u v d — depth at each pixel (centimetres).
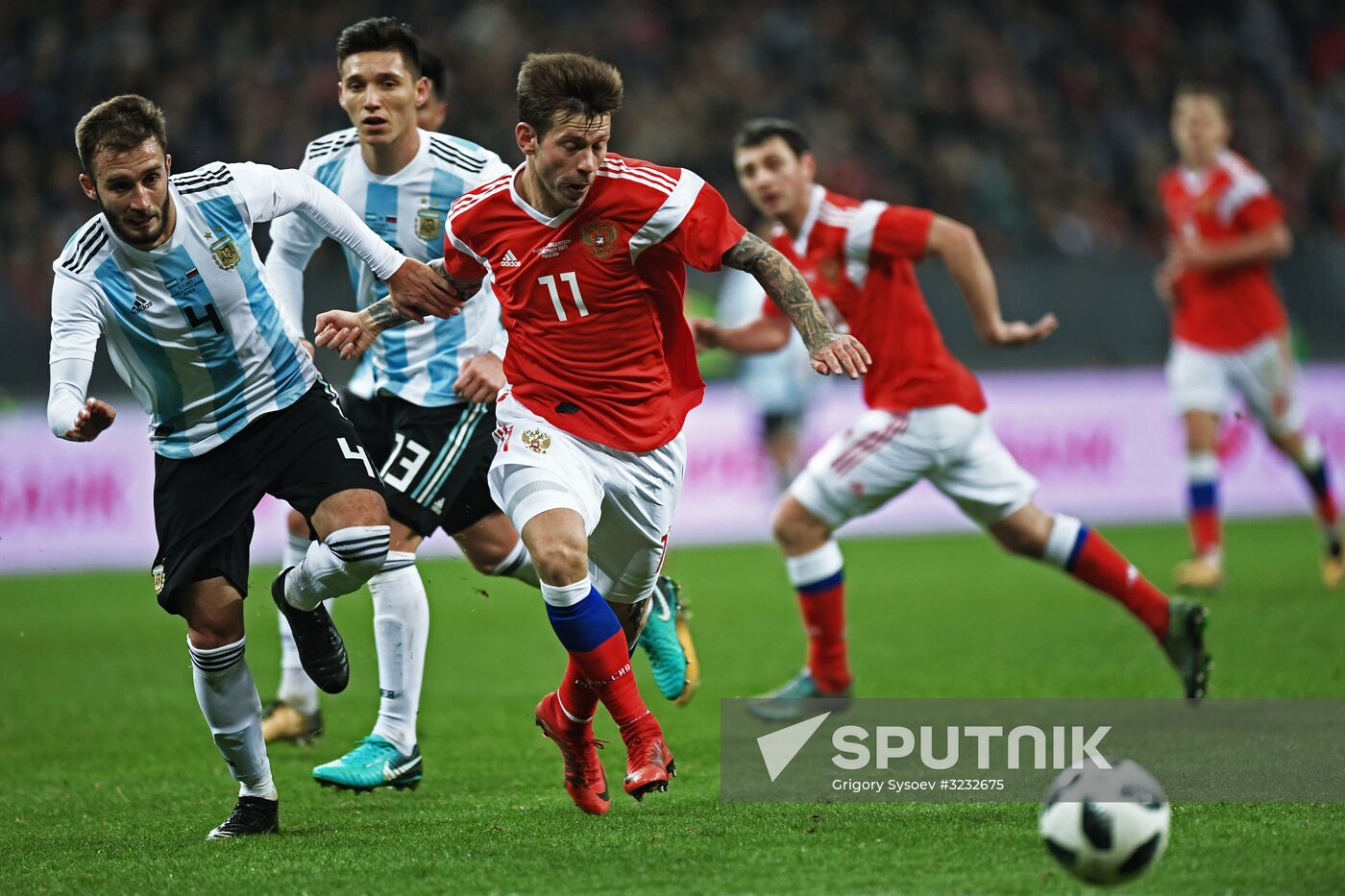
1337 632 2922
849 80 6781
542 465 1606
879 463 2312
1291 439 3681
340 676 1692
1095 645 2933
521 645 3234
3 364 4931
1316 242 6184
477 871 1419
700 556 4969
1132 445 5812
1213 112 3691
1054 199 6781
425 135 1983
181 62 6056
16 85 5894
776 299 1584
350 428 1691
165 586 1589
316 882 1402
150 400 1638
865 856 1428
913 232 2292
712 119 6456
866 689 2528
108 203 1501
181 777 2042
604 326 1611
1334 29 7756
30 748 2281
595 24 6575
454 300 1703
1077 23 7356
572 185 1523
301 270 2041
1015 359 5828
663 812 1686
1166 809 1235
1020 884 1309
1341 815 1544
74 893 1405
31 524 4691
